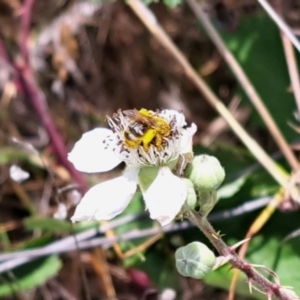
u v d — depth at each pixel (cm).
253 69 15
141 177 9
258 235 13
